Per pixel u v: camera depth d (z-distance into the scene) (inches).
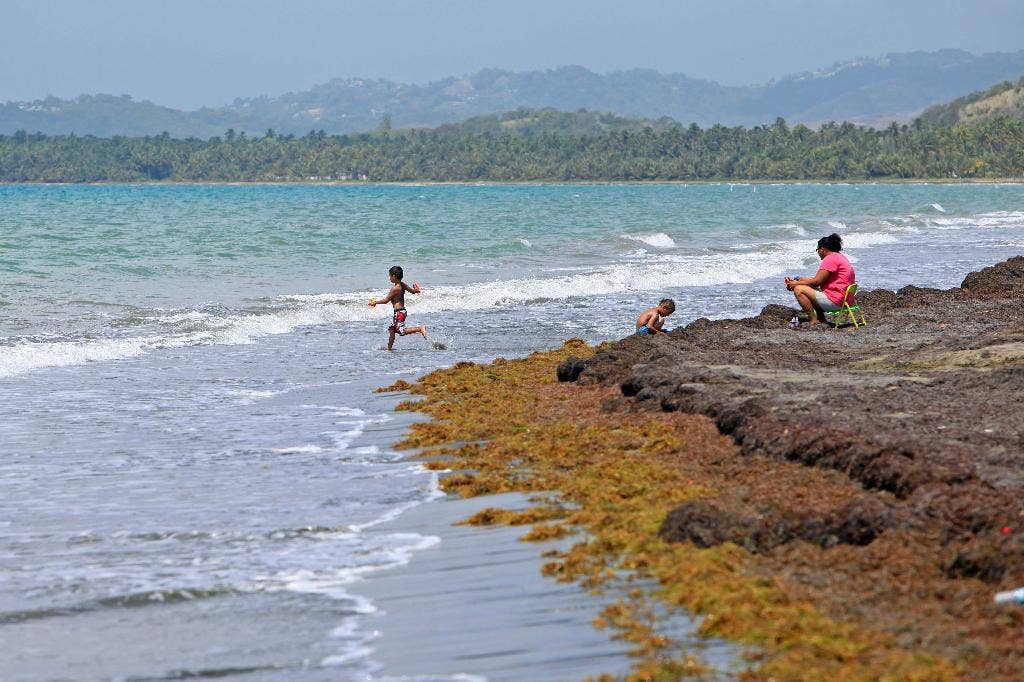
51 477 1008.9
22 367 1638.8
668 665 534.9
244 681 556.1
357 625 630.5
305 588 697.6
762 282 3029.0
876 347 1517.0
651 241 4505.4
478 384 1464.1
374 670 564.1
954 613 562.6
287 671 566.9
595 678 534.3
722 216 7003.0
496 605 644.7
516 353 1834.4
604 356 1476.4
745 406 1039.6
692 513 730.8
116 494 948.0
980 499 695.7
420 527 832.9
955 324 1716.3
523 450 1058.7
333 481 986.7
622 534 746.2
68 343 1833.2
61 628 633.0
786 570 650.2
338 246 4050.2
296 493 946.1
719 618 578.9
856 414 992.9
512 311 2384.4
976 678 488.4
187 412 1328.7
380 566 739.4
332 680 553.6
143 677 562.9
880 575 624.4
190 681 557.9
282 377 1599.4
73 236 4461.1
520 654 570.3
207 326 2098.9
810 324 1786.4
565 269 3307.1
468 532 812.6
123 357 1760.6
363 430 1222.9
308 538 809.5
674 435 1050.1
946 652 518.9
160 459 1083.3
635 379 1272.1
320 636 615.8
